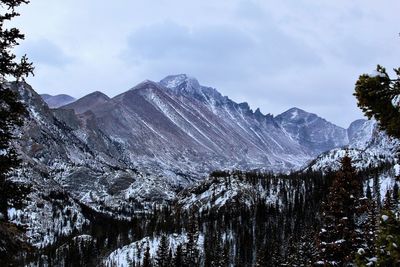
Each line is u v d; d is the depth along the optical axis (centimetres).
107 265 16712
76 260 17812
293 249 9000
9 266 1656
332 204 2789
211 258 14112
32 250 1722
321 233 2795
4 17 1742
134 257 16675
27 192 1744
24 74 1758
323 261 2755
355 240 2647
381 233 1257
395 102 1266
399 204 1295
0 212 1686
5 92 1722
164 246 13188
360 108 1305
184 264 13212
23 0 1759
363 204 2753
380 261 1250
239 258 15850
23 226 1734
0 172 1709
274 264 9269
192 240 14362
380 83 1260
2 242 1638
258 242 17350
